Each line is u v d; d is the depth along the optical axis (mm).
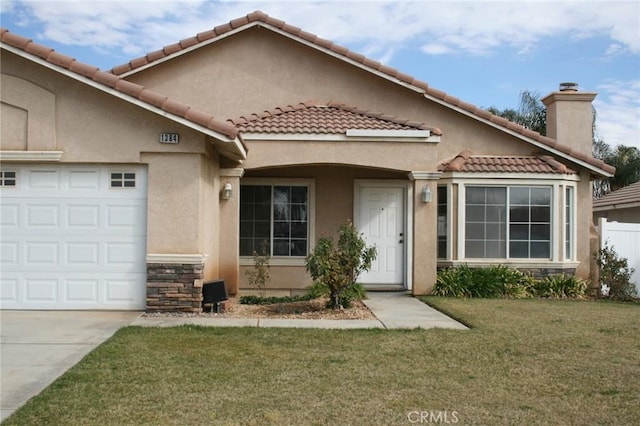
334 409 6223
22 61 11328
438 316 11758
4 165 11562
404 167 14398
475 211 15609
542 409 6309
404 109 16531
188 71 16219
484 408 6316
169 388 6805
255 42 16328
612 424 5910
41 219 11586
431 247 14602
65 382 6961
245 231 16547
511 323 10914
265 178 16578
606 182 37781
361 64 16141
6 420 5793
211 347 8695
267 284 16406
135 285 11625
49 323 10336
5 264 11562
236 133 11414
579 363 8094
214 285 11719
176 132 11453
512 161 15945
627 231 16688
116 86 10992
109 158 11414
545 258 15695
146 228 11594
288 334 9688
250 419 5906
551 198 15688
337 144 14281
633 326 10789
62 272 11586
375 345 9016
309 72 16391
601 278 15859
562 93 17469
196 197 11523
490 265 15477
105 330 9797
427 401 6504
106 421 5805
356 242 12312
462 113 16484
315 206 16641
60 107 11383
